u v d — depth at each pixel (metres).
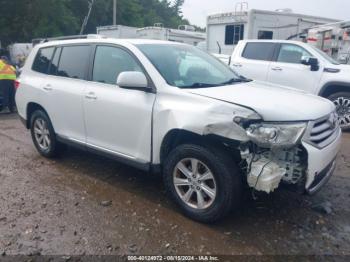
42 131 5.74
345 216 3.97
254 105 3.47
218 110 3.48
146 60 4.19
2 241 3.46
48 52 5.65
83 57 4.96
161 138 3.91
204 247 3.38
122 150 4.41
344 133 8.02
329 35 11.42
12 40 34.06
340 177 5.09
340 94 8.05
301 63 8.27
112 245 3.41
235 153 3.55
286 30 13.05
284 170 3.38
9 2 32.06
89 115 4.71
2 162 5.65
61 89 5.11
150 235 3.56
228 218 3.87
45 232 3.61
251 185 3.40
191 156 3.71
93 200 4.31
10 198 4.36
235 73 5.02
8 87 9.79
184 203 3.88
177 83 4.05
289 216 3.94
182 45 5.01
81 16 42.06
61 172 5.20
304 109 3.57
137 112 4.10
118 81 3.97
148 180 4.89
